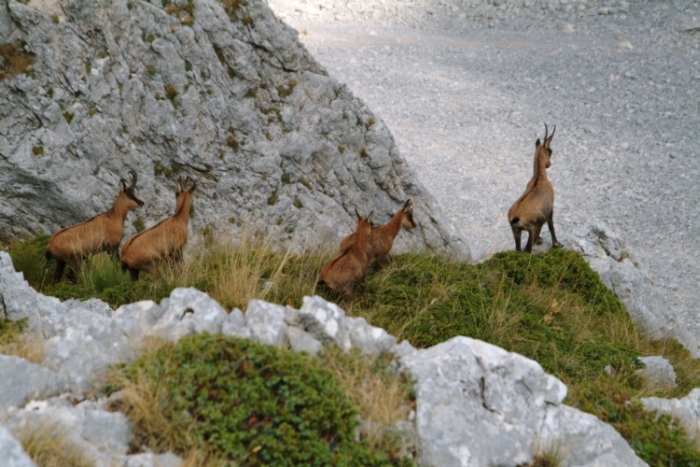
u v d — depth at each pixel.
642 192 61.69
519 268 41.22
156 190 42.19
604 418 24.86
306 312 22.38
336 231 45.50
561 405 22.64
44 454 16.64
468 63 89.44
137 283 33.88
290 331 22.05
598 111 77.12
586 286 41.72
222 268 35.50
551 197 43.66
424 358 22.36
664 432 24.31
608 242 45.12
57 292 34.03
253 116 44.25
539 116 75.81
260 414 18.81
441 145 68.88
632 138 71.44
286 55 44.97
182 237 36.22
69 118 40.41
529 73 86.50
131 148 41.84
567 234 48.06
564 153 68.38
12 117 39.47
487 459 20.45
